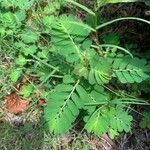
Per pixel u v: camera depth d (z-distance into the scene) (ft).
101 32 1.02
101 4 0.80
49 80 0.93
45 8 1.03
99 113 0.85
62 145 0.90
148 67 0.85
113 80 0.93
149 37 1.01
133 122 0.92
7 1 1.02
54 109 0.82
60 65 0.92
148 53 0.96
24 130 0.91
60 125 0.80
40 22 1.02
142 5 1.03
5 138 0.91
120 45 1.00
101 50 0.90
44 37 1.01
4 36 0.98
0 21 0.99
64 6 1.05
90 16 0.94
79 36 0.85
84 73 0.82
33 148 0.90
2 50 0.99
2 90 0.95
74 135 0.90
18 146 0.90
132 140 0.91
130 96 0.91
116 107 0.88
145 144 0.91
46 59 0.95
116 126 0.85
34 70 0.95
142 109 0.93
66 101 0.83
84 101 0.83
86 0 1.06
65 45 0.84
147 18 1.03
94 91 0.87
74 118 0.81
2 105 0.94
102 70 0.81
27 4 1.02
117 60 0.87
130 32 1.02
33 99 0.94
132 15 1.04
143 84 0.92
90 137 0.90
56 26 0.86
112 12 1.05
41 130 0.91
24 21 1.02
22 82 0.96
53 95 0.83
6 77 0.96
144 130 0.91
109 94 0.92
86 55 0.84
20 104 0.94
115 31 1.03
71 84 0.86
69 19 0.88
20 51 0.97
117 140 0.91
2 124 0.92
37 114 0.93
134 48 0.98
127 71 0.85
